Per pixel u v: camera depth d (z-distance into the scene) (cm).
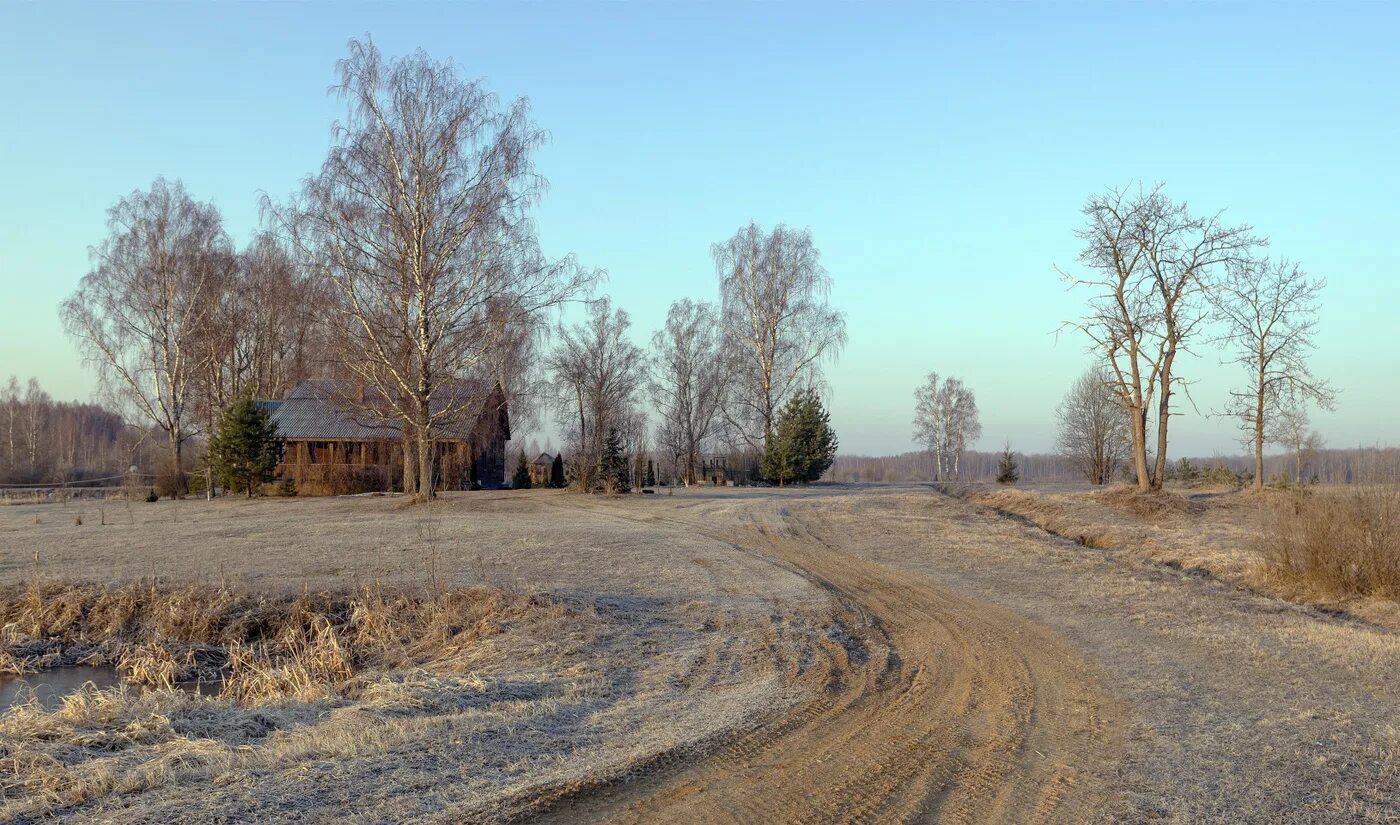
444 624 1541
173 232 4662
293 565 2088
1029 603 1662
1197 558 2275
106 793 627
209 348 4806
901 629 1456
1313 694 1000
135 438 6450
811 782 698
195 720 881
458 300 3200
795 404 5266
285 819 569
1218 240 3378
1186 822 618
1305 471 4288
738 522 2967
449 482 4625
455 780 662
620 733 828
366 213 3078
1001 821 619
